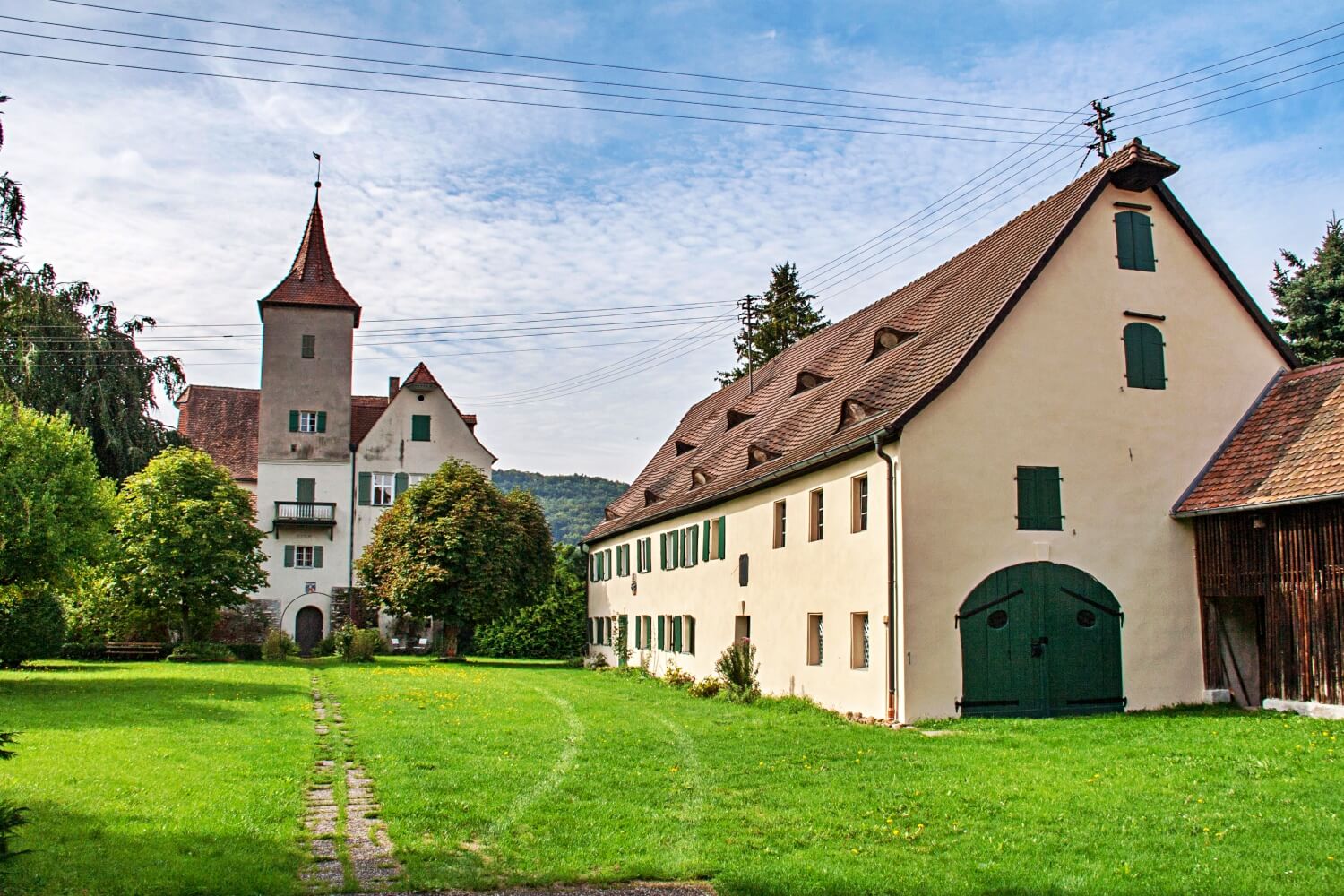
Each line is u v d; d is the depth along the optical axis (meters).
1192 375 21.95
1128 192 22.11
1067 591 20.53
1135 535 21.09
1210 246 22.23
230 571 43.62
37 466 26.34
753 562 27.77
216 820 10.86
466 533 44.62
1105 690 20.45
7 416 26.05
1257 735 16.02
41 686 25.41
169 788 12.30
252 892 8.73
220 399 60.41
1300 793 12.26
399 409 56.34
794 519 25.12
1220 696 20.84
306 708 21.66
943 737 17.41
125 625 43.78
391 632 54.25
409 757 15.32
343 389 55.78
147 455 49.16
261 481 54.50
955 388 20.44
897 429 19.92
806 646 24.12
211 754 14.98
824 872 9.69
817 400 28.61
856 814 11.97
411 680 30.53
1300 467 19.42
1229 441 21.91
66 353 47.97
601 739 17.58
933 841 10.84
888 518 20.27
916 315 26.47
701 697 26.70
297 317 55.91
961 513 20.16
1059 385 21.08
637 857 10.12
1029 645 20.16
